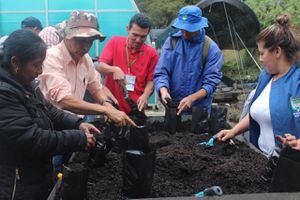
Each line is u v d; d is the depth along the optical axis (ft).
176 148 8.55
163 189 6.68
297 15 26.71
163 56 11.35
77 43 8.49
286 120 7.06
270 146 7.52
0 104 5.77
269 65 7.16
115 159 8.05
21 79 6.12
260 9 32.58
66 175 5.90
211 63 11.04
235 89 30.99
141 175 6.15
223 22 30.76
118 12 30.68
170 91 11.48
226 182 6.98
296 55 7.06
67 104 8.27
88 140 6.63
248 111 8.61
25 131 5.85
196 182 7.02
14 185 6.07
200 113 9.92
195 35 10.94
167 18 46.29
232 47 33.30
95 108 8.14
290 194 5.64
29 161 6.19
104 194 6.50
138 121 9.45
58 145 6.12
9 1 30.42
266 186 6.82
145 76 12.30
